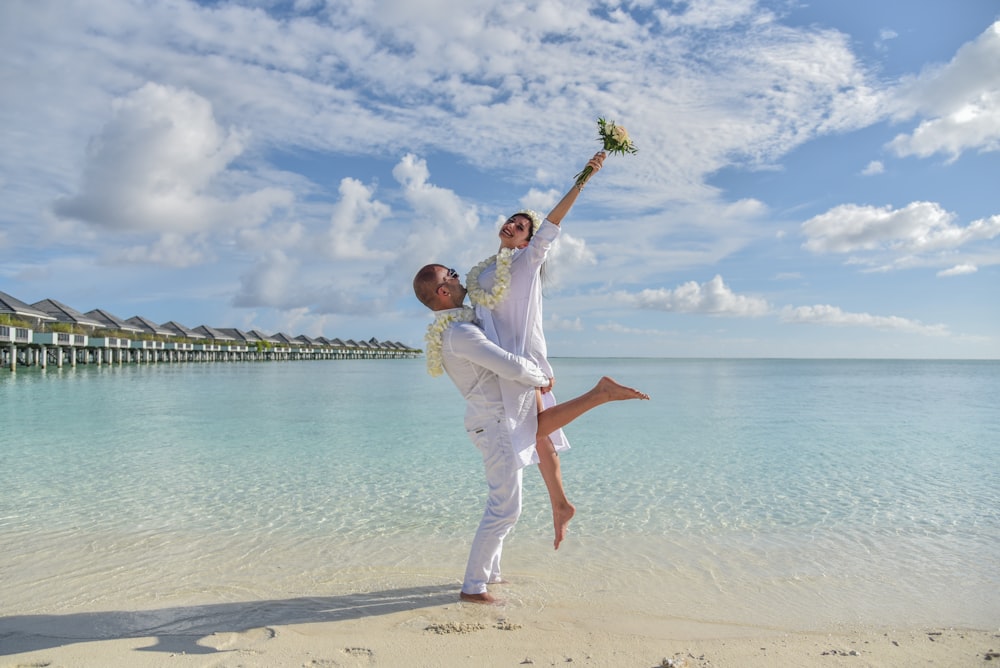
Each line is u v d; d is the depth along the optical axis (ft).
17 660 8.89
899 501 19.92
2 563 13.85
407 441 34.37
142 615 10.79
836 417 47.65
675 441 34.40
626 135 11.04
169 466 26.50
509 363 10.44
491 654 9.12
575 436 36.55
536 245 11.02
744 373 167.84
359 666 8.71
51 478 23.81
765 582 12.59
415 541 15.76
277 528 16.94
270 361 279.69
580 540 15.71
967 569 13.38
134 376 109.81
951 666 8.71
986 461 27.68
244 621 10.52
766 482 23.07
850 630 10.16
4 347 129.29
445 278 11.46
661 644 9.52
